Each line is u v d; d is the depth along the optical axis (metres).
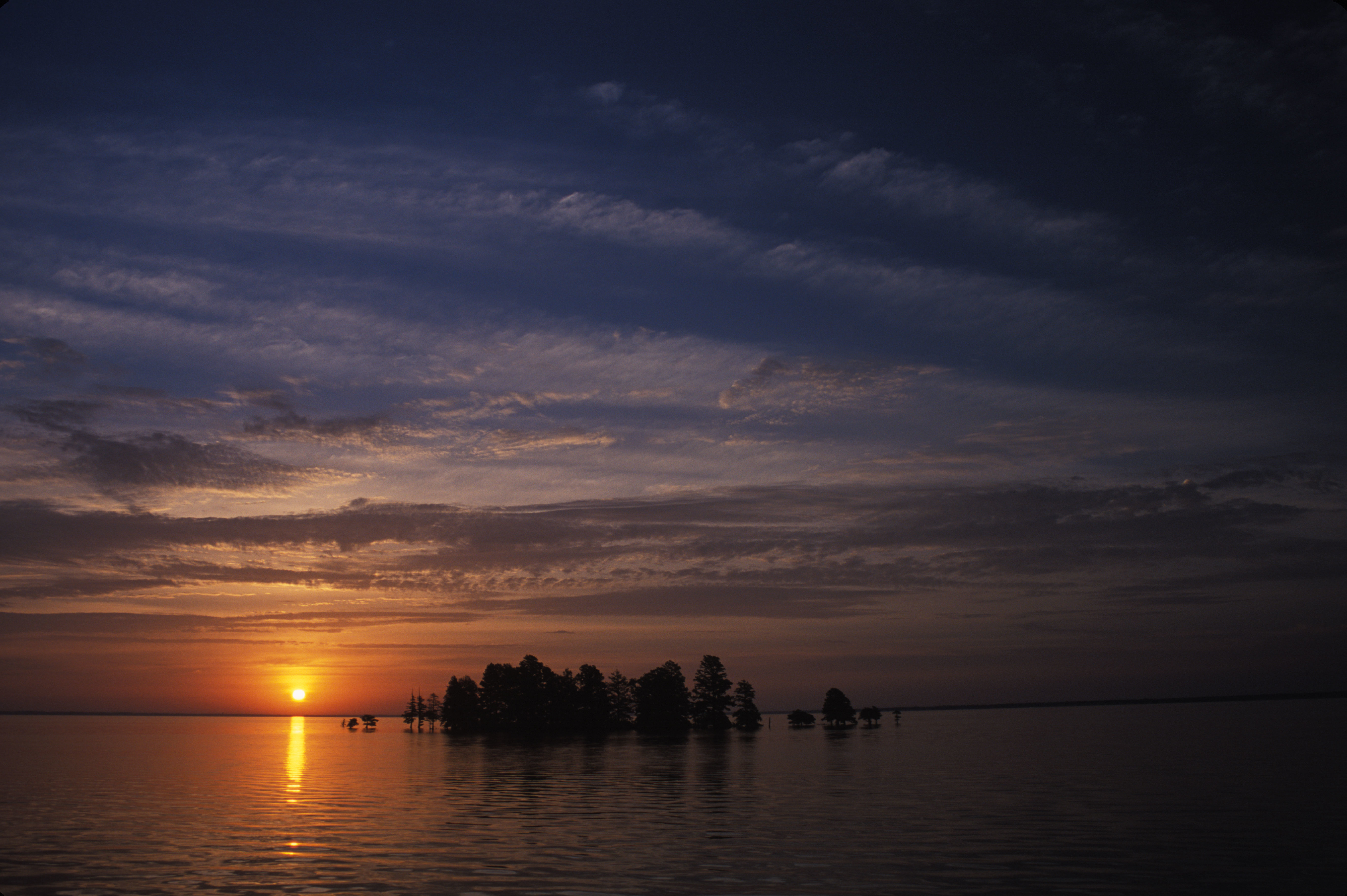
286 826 56.59
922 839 49.31
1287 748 128.75
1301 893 36.47
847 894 35.94
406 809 66.19
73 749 184.75
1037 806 65.00
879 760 118.44
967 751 139.25
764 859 43.25
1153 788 77.25
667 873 40.09
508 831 53.28
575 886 37.44
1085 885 37.72
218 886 38.16
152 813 64.88
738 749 150.50
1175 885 37.84
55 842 50.50
